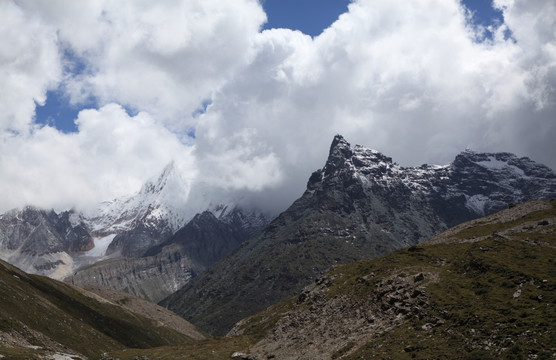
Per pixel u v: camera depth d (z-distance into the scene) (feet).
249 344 494.18
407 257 472.85
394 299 394.11
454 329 320.29
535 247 396.16
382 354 328.29
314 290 528.63
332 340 400.26
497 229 509.35
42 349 575.79
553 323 280.10
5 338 567.59
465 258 408.87
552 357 253.44
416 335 335.67
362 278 463.83
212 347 513.45
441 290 374.43
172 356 502.79
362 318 406.00
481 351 284.20
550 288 318.45
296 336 447.42
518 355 265.95
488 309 321.32
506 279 348.18
